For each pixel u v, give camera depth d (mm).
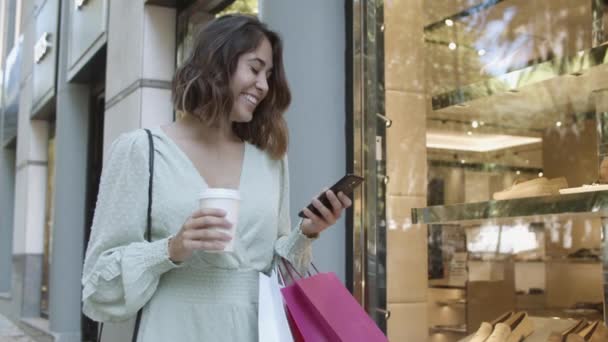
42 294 9336
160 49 4676
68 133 7344
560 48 1962
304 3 2732
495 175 2049
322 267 2516
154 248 1234
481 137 2125
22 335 8578
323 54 2631
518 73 2025
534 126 1960
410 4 2422
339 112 2549
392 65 2400
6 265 12266
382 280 2303
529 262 1902
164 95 4668
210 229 1151
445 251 2139
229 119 1413
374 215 2348
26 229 9523
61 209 7293
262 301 1276
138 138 1361
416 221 2250
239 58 1373
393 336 2250
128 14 5008
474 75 2199
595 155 1774
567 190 1815
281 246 1448
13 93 11602
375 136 2383
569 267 1802
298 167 2721
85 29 6430
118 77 5172
